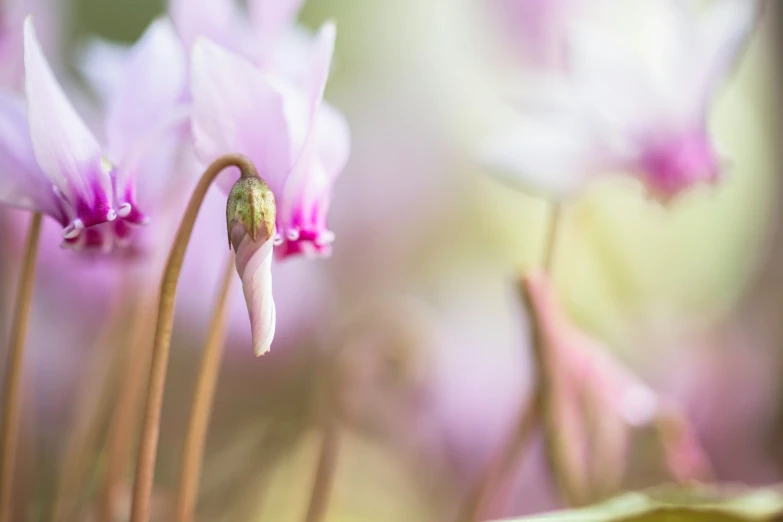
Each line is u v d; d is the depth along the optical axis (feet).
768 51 2.38
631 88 1.13
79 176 0.96
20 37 1.15
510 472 1.15
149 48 1.01
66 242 0.97
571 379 1.10
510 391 1.54
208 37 1.05
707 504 1.00
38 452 1.24
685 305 2.05
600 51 1.14
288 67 1.08
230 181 0.97
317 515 1.14
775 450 1.70
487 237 2.45
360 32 2.93
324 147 0.99
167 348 0.95
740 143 2.44
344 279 2.06
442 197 2.39
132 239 1.04
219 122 0.96
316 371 1.38
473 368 1.55
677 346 1.74
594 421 1.10
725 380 1.69
